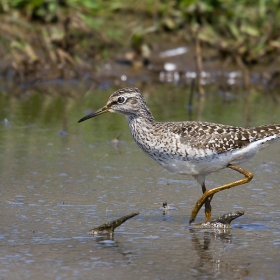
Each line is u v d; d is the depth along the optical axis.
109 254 9.32
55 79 20.47
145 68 21.17
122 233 10.14
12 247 9.48
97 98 18.77
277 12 22.11
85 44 21.38
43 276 8.59
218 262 9.07
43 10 21.58
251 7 22.39
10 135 15.52
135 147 15.05
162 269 8.84
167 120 16.41
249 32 21.55
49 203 11.38
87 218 10.71
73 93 19.42
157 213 11.04
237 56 21.41
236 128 10.93
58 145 14.91
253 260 9.13
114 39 21.70
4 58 20.69
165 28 22.19
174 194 11.99
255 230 10.27
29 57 20.50
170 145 10.77
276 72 21.11
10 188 12.09
